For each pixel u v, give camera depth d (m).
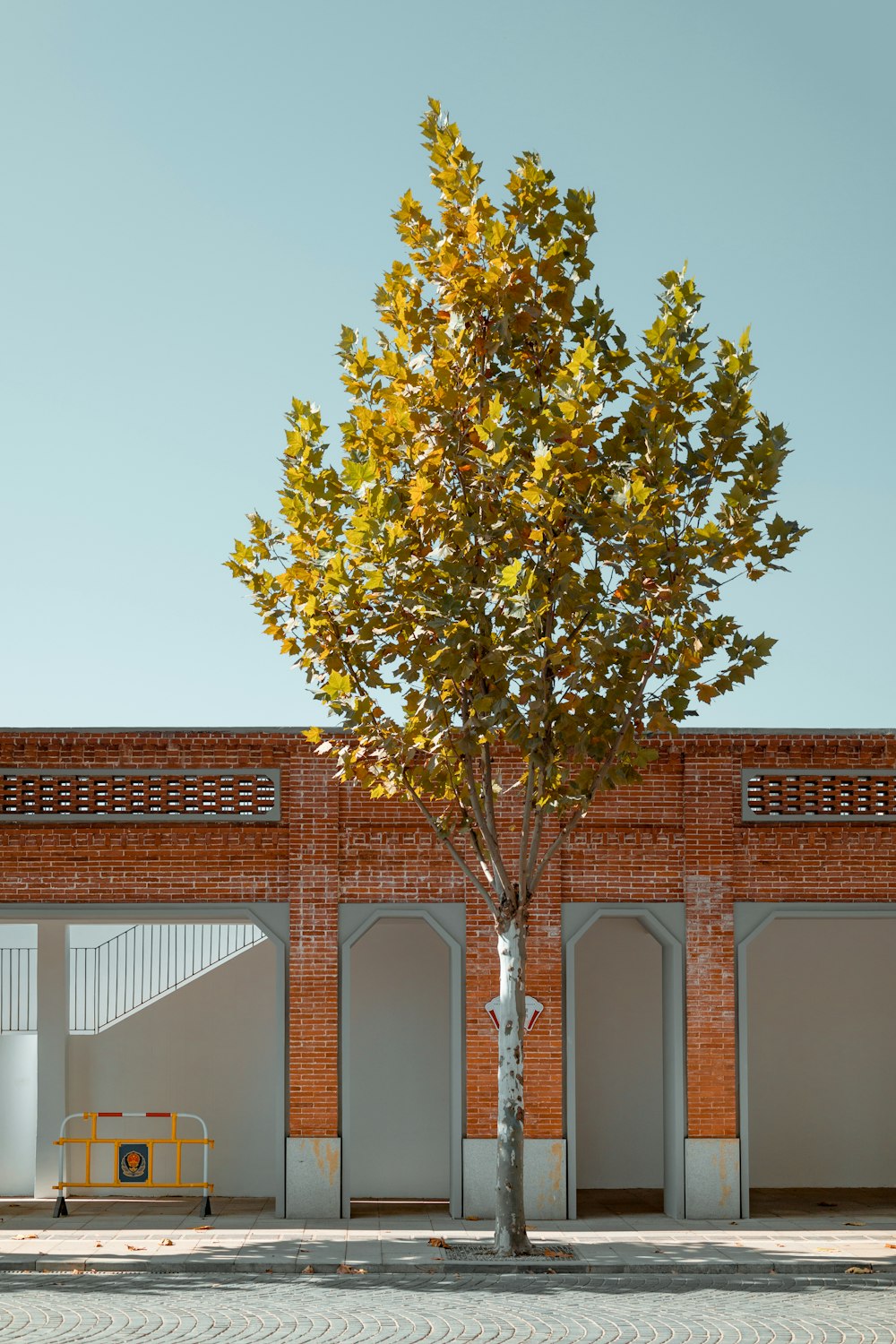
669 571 16.00
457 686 16.06
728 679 16.00
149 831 19.61
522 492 15.57
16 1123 22.23
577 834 19.81
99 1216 19.61
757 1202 21.39
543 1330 12.28
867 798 20.09
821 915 19.86
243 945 23.38
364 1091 22.66
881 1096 23.59
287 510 16.23
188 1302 13.64
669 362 15.97
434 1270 15.43
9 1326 12.41
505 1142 16.31
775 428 15.95
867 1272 15.38
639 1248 16.72
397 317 16.56
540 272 16.34
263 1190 22.14
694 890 19.78
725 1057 19.58
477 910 19.53
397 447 16.61
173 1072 22.30
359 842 19.62
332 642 16.44
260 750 19.72
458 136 16.31
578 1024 23.30
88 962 23.42
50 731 19.58
